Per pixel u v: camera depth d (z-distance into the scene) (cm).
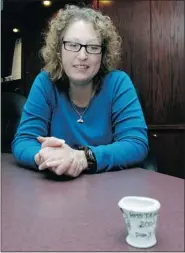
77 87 106
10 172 87
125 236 42
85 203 57
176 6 243
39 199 60
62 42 105
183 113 246
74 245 40
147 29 246
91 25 103
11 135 134
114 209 53
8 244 41
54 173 81
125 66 246
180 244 40
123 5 245
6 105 138
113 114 108
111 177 79
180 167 244
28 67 217
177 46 245
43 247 40
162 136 246
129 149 92
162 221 48
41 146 90
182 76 245
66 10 109
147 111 247
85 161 82
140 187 68
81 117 109
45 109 108
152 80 247
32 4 218
